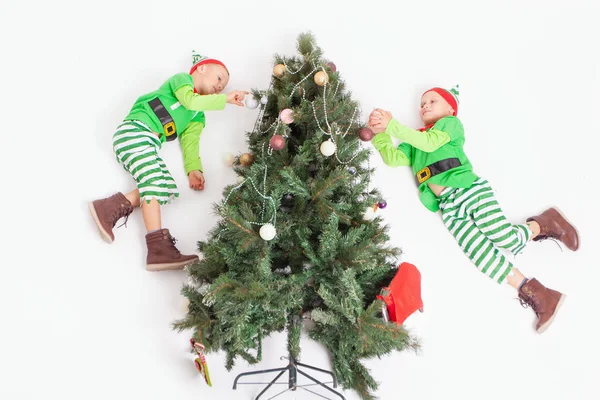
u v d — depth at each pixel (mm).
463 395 2627
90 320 2549
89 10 3201
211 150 3016
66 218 2734
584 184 3236
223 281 2168
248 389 2510
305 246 2338
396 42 3420
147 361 2512
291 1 3420
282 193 2354
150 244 2645
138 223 2787
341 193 2488
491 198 2920
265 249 2281
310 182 2424
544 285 2965
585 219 3148
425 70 3369
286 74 2615
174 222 2828
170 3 3289
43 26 3127
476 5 3617
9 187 2756
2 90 2953
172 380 2492
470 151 3238
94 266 2658
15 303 2533
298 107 2473
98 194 2814
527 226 2973
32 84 2994
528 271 2992
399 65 3355
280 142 2365
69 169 2842
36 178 2795
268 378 2535
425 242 2982
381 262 2451
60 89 3008
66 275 2619
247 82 3160
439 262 2941
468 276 2926
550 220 3033
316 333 2486
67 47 3102
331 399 2510
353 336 2223
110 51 3131
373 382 2379
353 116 2580
